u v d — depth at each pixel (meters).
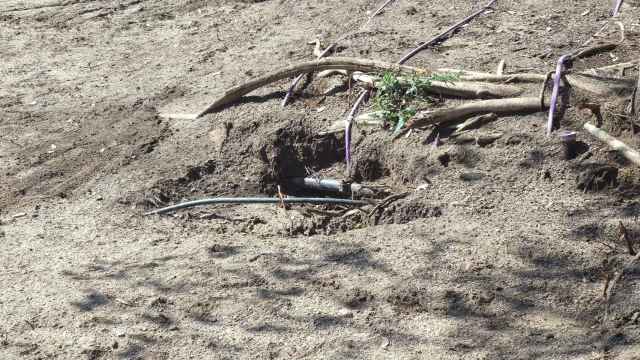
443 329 4.28
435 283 4.42
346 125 5.22
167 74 5.91
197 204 5.00
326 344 4.28
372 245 4.61
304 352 4.26
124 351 4.32
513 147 4.89
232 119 5.39
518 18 5.84
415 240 4.60
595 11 5.83
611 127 4.87
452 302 4.36
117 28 6.57
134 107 5.66
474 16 5.89
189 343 4.33
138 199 5.05
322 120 5.30
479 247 4.52
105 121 5.59
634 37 5.47
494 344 4.22
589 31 5.62
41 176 5.26
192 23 6.47
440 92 5.21
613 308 4.27
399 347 4.25
